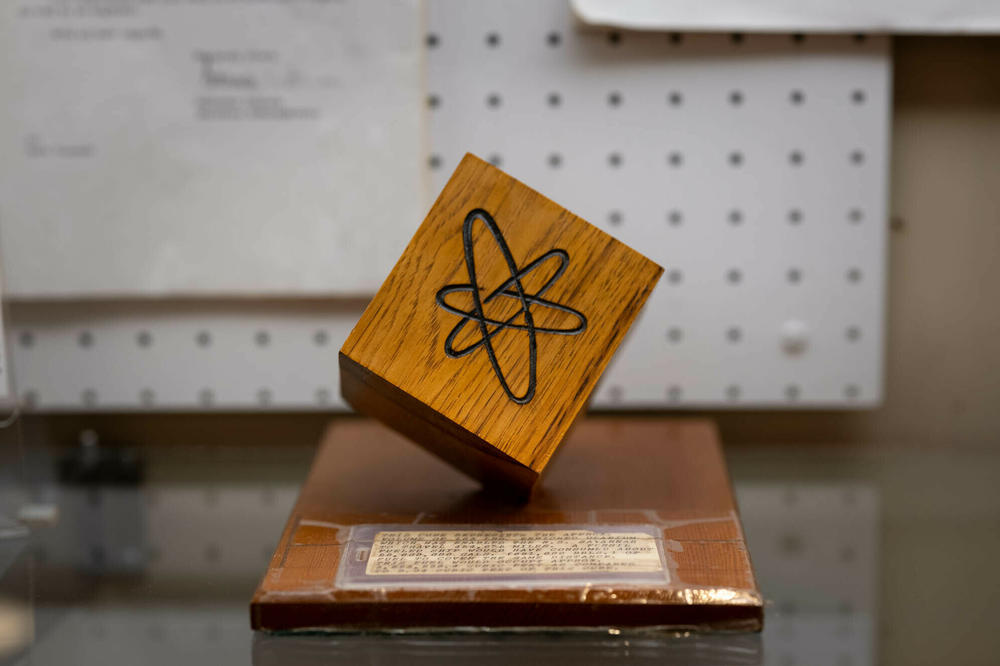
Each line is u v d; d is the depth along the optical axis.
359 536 0.41
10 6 0.51
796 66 0.52
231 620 0.41
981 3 0.50
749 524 0.48
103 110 0.51
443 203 0.40
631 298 0.40
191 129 0.52
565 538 0.41
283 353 0.54
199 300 0.53
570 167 0.53
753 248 0.53
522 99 0.52
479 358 0.40
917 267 0.54
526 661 0.38
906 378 0.55
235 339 0.54
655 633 0.38
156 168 0.52
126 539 0.47
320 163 0.52
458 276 0.40
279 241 0.52
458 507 0.44
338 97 0.51
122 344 0.54
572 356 0.40
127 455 0.56
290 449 0.56
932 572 0.43
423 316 0.40
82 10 0.51
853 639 0.39
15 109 0.51
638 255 0.40
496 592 0.38
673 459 0.48
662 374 0.54
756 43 0.52
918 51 0.52
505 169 0.53
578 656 0.38
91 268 0.52
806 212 0.53
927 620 0.40
